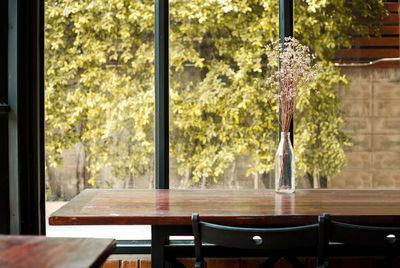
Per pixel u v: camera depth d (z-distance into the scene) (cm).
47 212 233
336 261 224
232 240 135
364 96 239
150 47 237
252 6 239
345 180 239
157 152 233
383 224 163
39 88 222
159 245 155
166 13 229
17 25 206
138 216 149
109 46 237
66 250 88
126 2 237
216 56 238
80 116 236
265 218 150
